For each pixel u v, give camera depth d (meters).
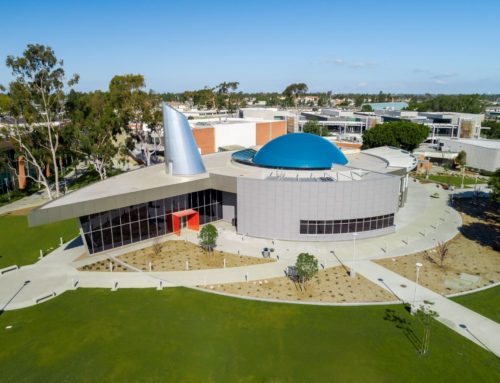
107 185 46.22
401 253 42.03
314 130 127.06
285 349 26.31
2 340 27.36
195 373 24.05
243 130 101.62
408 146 93.88
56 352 26.06
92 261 40.16
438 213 57.03
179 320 29.67
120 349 26.31
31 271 37.97
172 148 50.81
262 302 32.22
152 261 40.09
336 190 44.03
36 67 57.69
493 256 41.34
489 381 23.34
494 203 62.72
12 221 53.94
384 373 24.06
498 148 84.94
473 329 28.44
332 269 38.12
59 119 70.75
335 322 29.38
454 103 196.50
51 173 86.12
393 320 29.62
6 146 67.31
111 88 90.06
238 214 47.19
